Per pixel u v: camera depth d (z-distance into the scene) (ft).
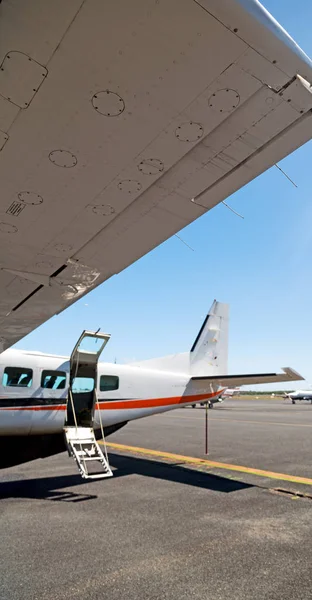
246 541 14.66
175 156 7.63
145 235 10.41
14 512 18.49
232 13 5.22
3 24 5.32
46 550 13.82
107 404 30.25
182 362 41.68
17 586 11.15
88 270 12.28
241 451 36.78
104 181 8.25
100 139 7.14
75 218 9.51
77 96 6.27
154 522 16.90
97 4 5.06
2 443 25.12
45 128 6.88
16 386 25.08
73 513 18.29
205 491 22.33
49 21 5.26
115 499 20.74
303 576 11.83
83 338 26.91
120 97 6.32
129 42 5.52
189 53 5.71
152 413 33.30
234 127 7.04
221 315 46.91
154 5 5.09
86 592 10.80
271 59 5.82
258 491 22.25
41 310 15.17
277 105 6.61
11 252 11.00
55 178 8.12
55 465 30.60
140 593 10.75
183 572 12.06
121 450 37.55
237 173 8.19
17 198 8.70
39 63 5.77
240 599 10.45
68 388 27.14
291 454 35.09
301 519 17.26
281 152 7.63
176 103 6.48
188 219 9.77
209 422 71.77
